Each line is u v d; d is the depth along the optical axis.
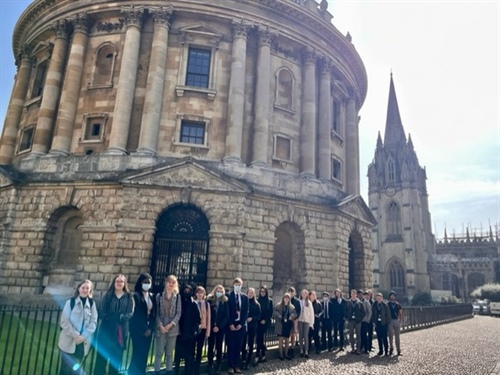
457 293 94.31
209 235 23.34
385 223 91.06
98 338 9.62
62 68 29.05
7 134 31.48
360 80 40.81
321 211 28.00
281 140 29.88
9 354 12.96
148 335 10.17
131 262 22.14
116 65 27.88
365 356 15.96
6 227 24.27
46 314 21.67
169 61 27.83
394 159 93.81
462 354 17.42
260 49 29.20
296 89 31.33
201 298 11.43
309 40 32.00
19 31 35.25
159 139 26.25
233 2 29.00
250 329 12.96
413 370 13.29
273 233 25.45
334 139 35.19
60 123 26.72
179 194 23.48
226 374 11.87
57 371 9.94
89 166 24.80
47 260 24.23
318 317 16.39
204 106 27.38
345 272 28.20
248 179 25.86
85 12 28.72
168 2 27.89
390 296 17.45
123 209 22.73
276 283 26.20
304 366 13.27
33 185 24.92
